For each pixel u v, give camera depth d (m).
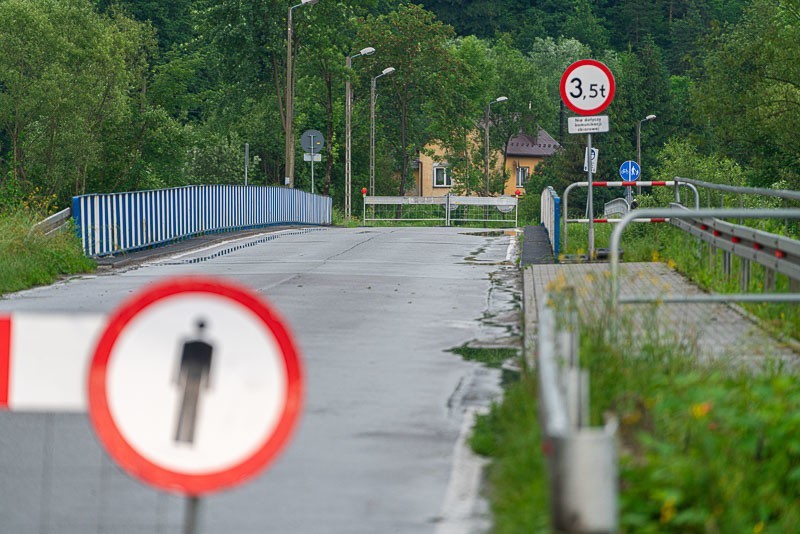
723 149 169.75
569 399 17.91
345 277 64.81
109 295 57.03
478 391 32.59
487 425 27.20
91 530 20.25
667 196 126.88
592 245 64.38
